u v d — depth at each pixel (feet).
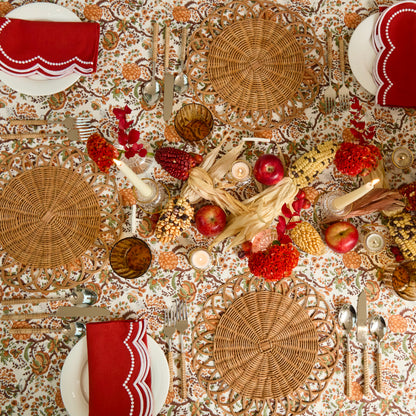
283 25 5.92
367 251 5.57
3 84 5.63
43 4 5.57
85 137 5.62
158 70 5.78
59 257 5.46
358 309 5.55
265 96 5.82
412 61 5.69
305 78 5.90
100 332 5.18
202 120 5.67
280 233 4.88
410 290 5.44
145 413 5.13
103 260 5.50
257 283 5.58
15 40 5.36
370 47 5.83
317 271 5.65
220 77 5.80
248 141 5.75
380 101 5.75
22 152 5.57
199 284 5.54
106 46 5.77
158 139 5.67
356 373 5.53
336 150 5.47
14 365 5.33
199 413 5.38
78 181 5.58
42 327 5.39
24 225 5.49
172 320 5.42
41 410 5.31
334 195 5.60
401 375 5.56
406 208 5.65
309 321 5.53
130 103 5.72
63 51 5.46
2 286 5.41
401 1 5.77
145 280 5.49
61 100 5.66
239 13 5.91
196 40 5.82
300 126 5.84
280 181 5.46
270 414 5.42
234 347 5.45
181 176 5.26
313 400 5.45
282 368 5.44
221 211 5.33
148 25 5.83
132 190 5.64
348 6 5.98
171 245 5.56
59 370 5.36
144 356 5.21
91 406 5.06
